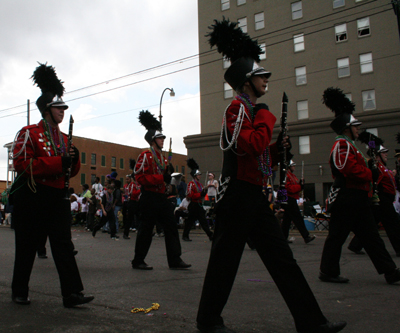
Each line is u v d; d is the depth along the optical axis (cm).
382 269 418
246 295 368
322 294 372
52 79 361
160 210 527
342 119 437
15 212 332
